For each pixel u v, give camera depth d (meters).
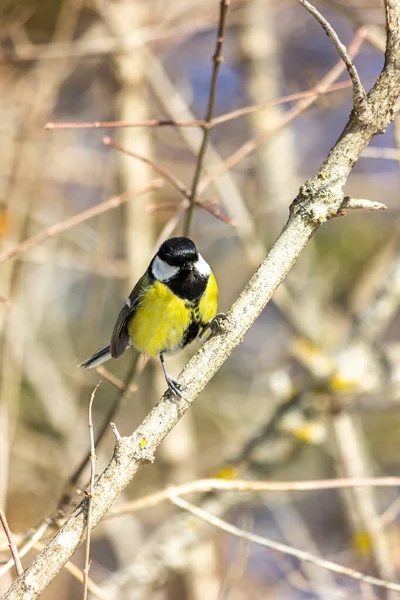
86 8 13.23
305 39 15.58
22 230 12.12
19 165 11.27
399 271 10.61
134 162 11.66
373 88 5.12
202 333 7.85
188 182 14.06
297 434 10.41
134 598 10.23
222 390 15.27
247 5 12.84
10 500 12.53
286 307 11.76
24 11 12.13
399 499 10.09
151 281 7.75
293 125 14.94
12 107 12.27
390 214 15.04
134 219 11.63
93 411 14.73
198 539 10.24
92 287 14.95
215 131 15.19
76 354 16.06
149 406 11.57
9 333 11.41
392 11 5.06
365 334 10.60
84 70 14.75
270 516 13.68
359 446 12.64
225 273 15.98
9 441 11.18
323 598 9.23
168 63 14.17
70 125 6.76
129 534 12.59
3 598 4.62
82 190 15.73
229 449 11.92
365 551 10.05
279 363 14.00
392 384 10.41
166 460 11.88
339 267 15.55
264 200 13.02
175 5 12.66
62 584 11.78
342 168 5.15
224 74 15.65
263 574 12.65
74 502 7.28
